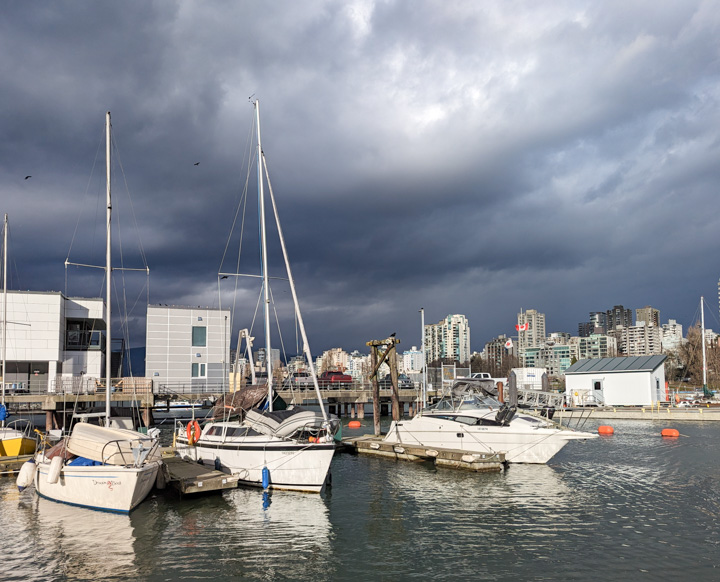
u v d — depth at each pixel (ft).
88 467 61.41
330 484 73.46
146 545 49.78
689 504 63.00
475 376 195.93
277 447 70.38
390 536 52.44
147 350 179.83
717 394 224.12
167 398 149.28
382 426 160.15
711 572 42.70
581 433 84.94
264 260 96.22
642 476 78.95
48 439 90.48
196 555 47.29
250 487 71.72
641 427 144.56
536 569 43.78
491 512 60.59
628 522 56.13
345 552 48.06
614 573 42.73
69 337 180.04
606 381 195.93
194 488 64.49
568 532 53.11
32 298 163.84
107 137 85.46
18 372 167.63
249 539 51.60
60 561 45.83
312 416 73.77
